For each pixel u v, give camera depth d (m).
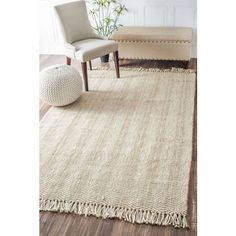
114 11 3.69
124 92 3.04
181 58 3.39
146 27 3.60
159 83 3.17
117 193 1.87
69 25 3.14
